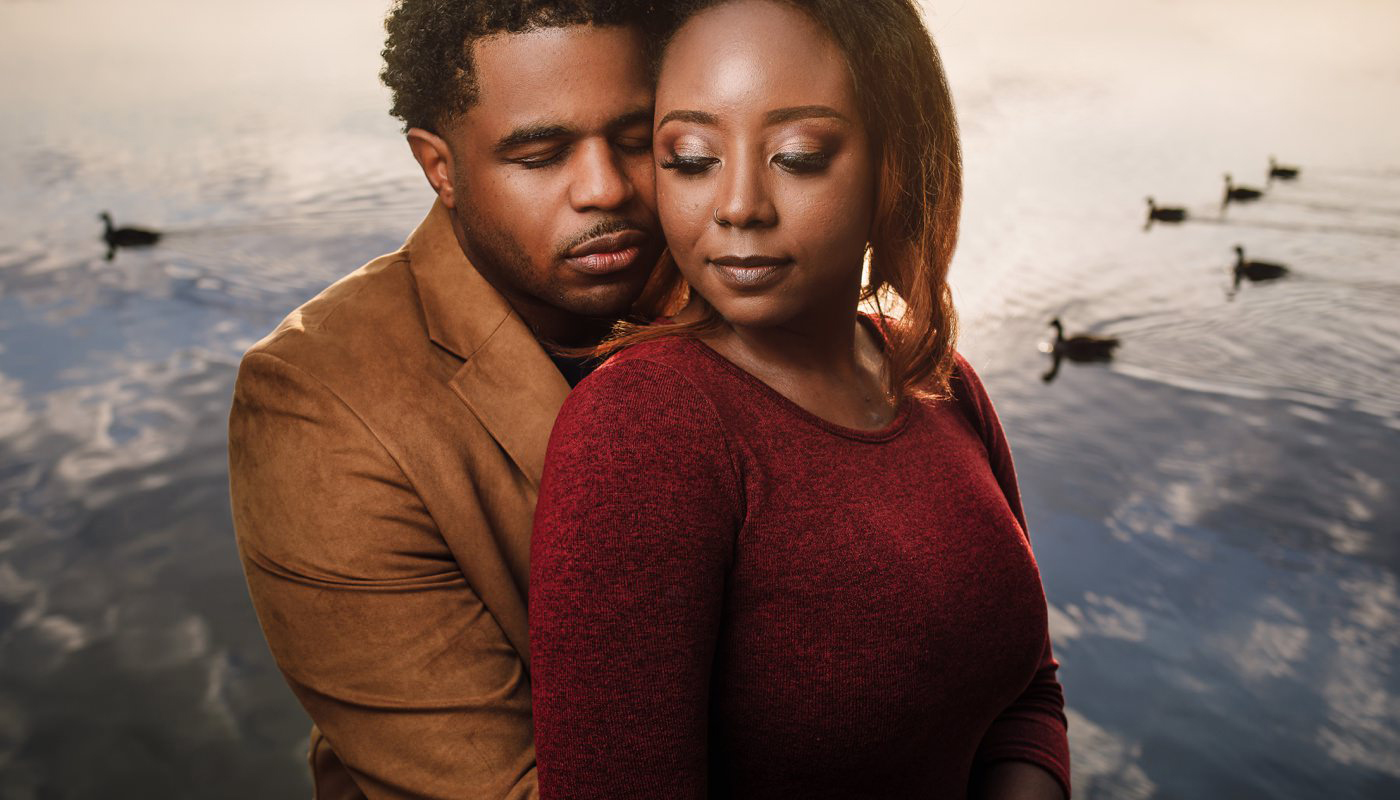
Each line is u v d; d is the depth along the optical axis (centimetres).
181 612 884
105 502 1036
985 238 1930
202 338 1388
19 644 834
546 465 105
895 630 107
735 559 105
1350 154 2698
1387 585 950
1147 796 725
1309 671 842
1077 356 1398
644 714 97
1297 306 1580
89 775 707
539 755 103
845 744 109
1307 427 1227
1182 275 1728
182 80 3388
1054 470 1141
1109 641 884
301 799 691
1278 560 988
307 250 1691
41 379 1279
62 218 1855
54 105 2889
